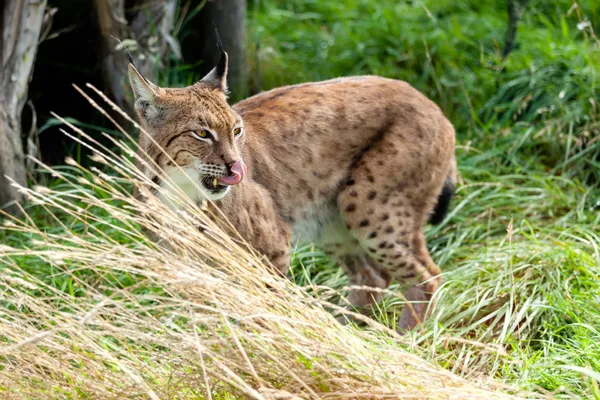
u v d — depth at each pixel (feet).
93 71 44.96
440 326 29.84
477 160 42.11
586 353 26.13
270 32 52.60
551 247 33.63
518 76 47.01
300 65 49.80
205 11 46.16
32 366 24.34
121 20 41.47
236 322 25.82
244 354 21.26
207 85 30.07
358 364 22.71
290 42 51.98
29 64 38.50
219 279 23.00
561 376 25.63
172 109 28.73
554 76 46.26
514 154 42.52
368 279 35.42
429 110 33.55
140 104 29.32
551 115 44.47
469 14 53.93
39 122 44.91
